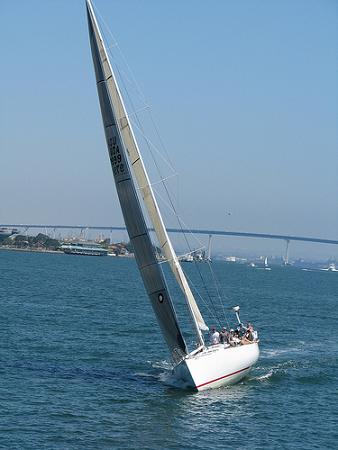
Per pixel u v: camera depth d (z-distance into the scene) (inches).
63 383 1305.4
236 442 1011.3
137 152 1277.1
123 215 1325.0
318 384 1419.8
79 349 1707.7
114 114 1298.0
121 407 1154.7
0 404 1132.5
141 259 1314.0
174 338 1301.7
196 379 1246.9
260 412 1167.0
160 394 1244.5
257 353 1391.5
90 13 1293.1
